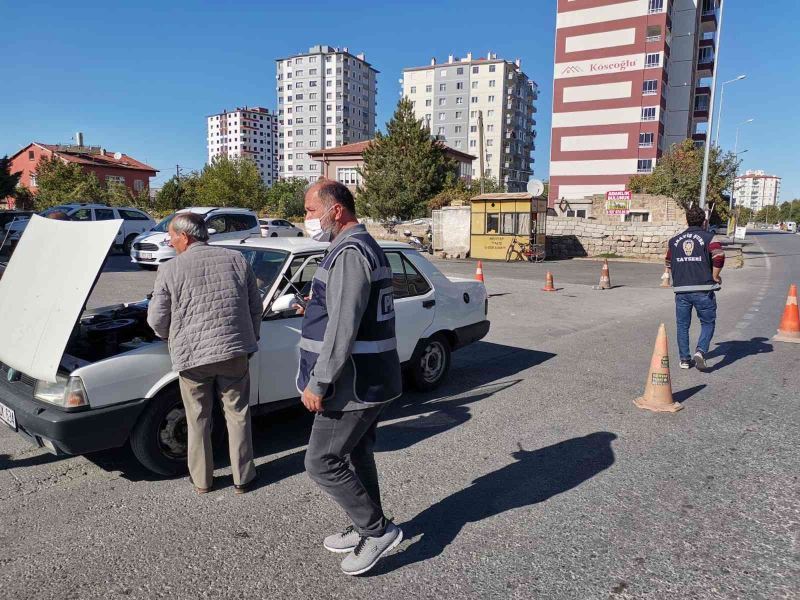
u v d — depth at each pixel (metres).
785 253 28.67
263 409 4.23
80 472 3.96
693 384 6.05
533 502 3.51
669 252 6.64
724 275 18.00
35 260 3.80
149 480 3.83
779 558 2.91
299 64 138.50
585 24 62.47
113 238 3.40
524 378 6.34
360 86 145.00
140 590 2.65
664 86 61.16
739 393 5.71
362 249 2.50
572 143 64.38
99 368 3.45
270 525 3.24
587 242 25.02
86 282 3.37
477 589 2.68
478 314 6.28
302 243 4.77
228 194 51.81
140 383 3.59
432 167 43.41
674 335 8.73
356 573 2.75
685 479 3.81
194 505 3.48
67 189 50.69
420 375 5.64
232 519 3.31
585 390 5.86
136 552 2.97
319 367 2.45
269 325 4.23
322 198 2.61
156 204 54.31
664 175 35.75
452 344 6.02
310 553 2.97
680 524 3.24
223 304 3.38
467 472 3.93
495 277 16.98
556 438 4.54
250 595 2.62
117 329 4.05
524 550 2.99
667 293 13.69
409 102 45.22
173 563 2.87
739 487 3.69
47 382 3.49
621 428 4.75
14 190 36.34
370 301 2.56
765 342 8.12
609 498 3.55
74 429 3.33
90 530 3.18
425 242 27.11
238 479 3.61
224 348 3.36
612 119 62.06
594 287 14.73
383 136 46.09
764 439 4.50
